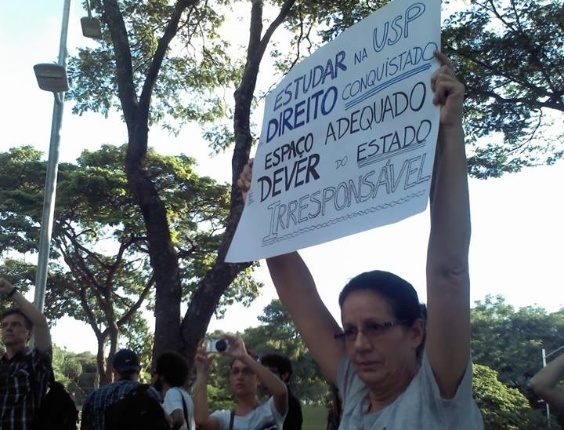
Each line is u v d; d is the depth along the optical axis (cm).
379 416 203
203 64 1448
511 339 4662
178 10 1148
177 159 2361
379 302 205
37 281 1112
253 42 1158
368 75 244
